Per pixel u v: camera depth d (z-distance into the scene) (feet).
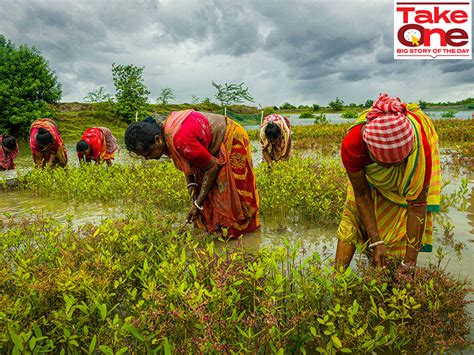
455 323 8.30
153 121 12.98
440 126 58.90
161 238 12.60
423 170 8.66
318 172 21.52
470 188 21.20
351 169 9.33
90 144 30.71
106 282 8.41
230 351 6.89
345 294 8.14
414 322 8.42
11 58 72.49
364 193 9.80
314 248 13.78
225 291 8.01
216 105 107.86
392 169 9.13
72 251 10.49
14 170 34.83
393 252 10.27
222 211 14.60
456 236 14.02
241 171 14.70
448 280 8.96
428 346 7.95
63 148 29.96
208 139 13.60
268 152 24.49
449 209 17.22
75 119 87.40
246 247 14.06
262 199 18.15
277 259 9.32
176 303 8.07
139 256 10.39
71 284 8.15
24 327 8.02
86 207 21.03
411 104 9.41
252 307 9.13
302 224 16.67
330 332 7.32
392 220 10.15
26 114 71.56
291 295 8.19
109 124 92.02
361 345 7.54
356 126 9.07
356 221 10.46
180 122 12.74
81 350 7.95
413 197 9.00
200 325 7.34
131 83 96.84
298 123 113.39
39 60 74.95
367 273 9.07
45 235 12.35
